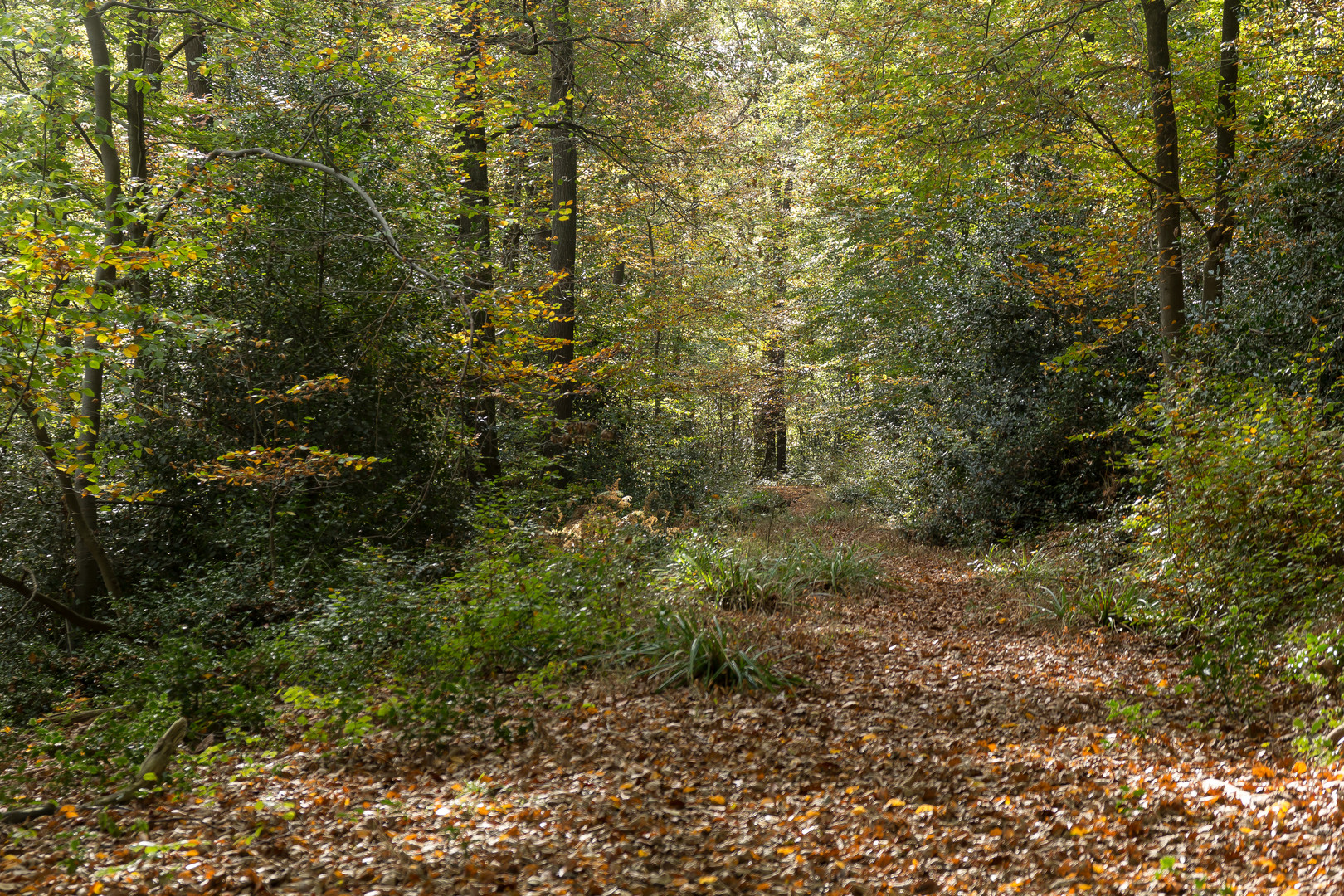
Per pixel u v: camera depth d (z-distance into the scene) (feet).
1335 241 33.24
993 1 43.09
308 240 39.22
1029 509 48.42
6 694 29.01
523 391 42.24
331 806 17.31
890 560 45.91
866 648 29.68
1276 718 19.62
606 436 58.18
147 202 32.45
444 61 43.60
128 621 31.96
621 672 25.73
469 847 15.06
